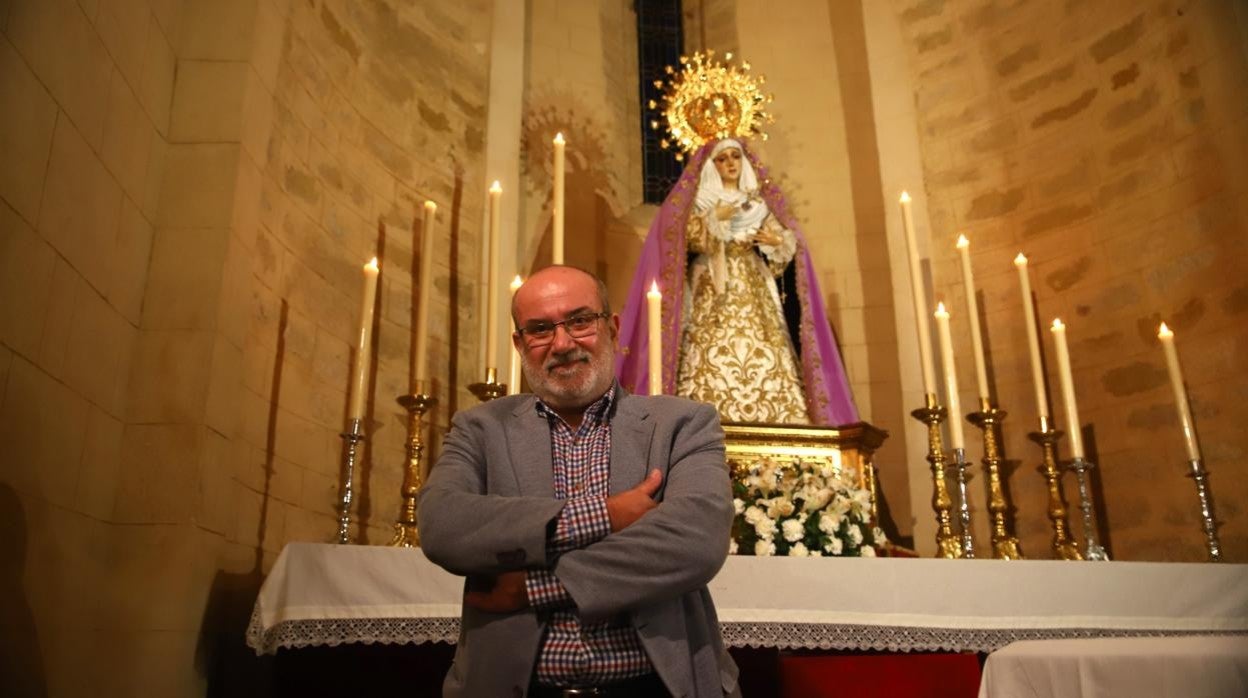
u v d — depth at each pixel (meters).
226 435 3.67
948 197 6.62
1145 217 5.59
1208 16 5.34
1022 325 6.08
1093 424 5.63
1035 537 5.72
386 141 5.57
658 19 8.12
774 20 7.72
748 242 5.53
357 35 5.39
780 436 4.82
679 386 5.25
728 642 3.19
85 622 3.16
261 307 4.20
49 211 2.92
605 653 1.88
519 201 6.59
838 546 4.01
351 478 3.93
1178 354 5.30
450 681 1.97
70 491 3.07
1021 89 6.45
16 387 2.75
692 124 6.18
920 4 7.12
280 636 2.94
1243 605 3.71
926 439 6.19
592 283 2.26
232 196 3.79
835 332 6.69
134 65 3.51
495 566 1.84
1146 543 5.26
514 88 6.66
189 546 3.35
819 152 7.21
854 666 3.22
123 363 3.45
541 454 2.09
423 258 4.55
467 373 5.82
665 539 1.82
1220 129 5.23
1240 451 4.94
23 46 2.75
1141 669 2.36
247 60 4.00
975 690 3.18
